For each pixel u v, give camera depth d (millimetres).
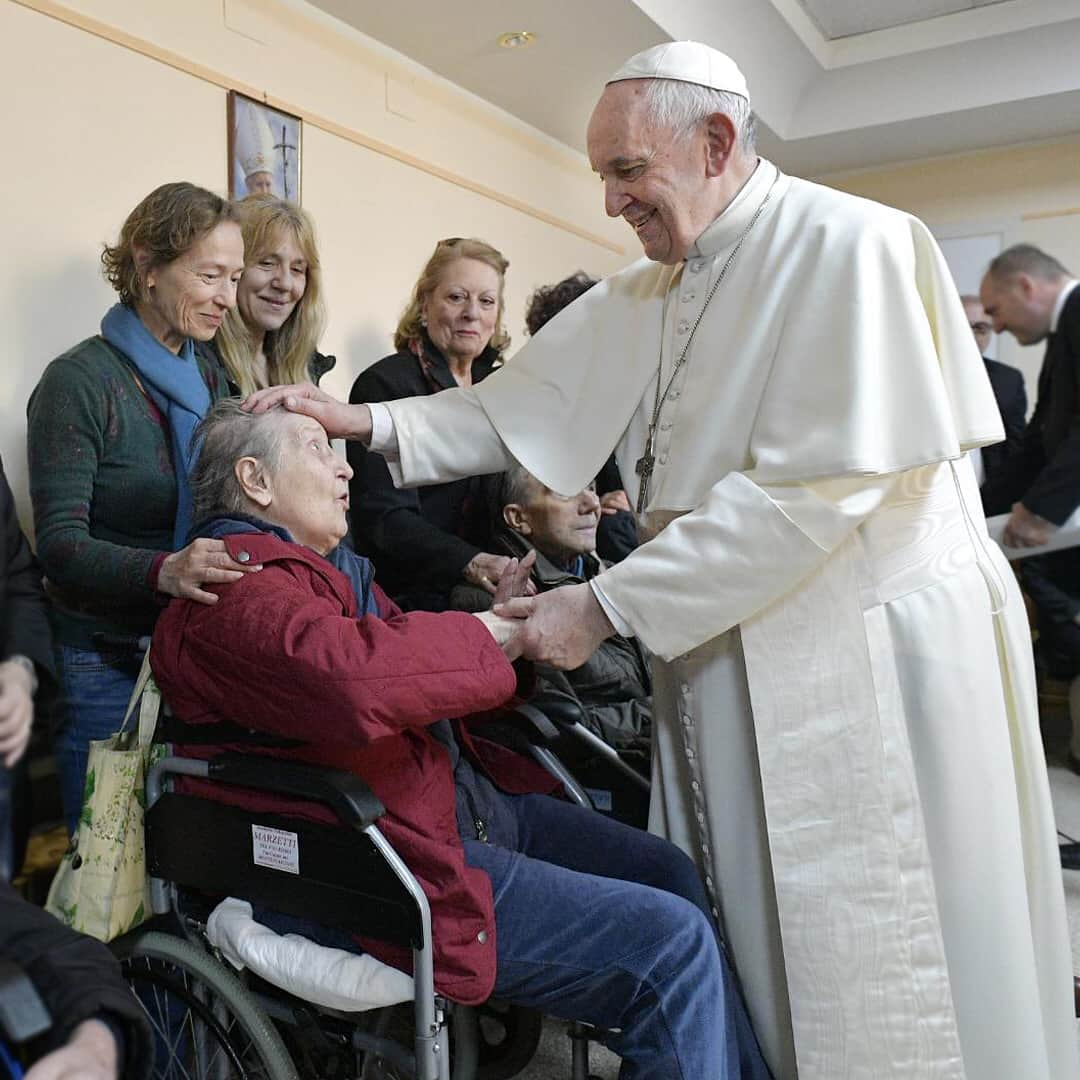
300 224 2012
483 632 1192
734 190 1385
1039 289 3143
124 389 1547
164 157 2232
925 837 1326
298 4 2605
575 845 1521
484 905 1136
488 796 1504
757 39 3463
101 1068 766
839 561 1309
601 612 1295
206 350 1833
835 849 1294
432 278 2354
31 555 1108
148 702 1292
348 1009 1169
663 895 1229
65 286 2027
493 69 3150
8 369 1933
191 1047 1343
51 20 1970
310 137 2672
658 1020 1177
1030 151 4348
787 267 1320
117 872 1265
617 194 1360
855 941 1282
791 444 1237
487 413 1641
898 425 1224
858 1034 1284
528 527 2066
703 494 1363
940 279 1330
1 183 1905
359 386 2275
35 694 1025
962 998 1342
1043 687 3605
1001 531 3297
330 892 1145
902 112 3943
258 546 1218
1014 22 3568
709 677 1403
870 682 1300
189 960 1266
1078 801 3045
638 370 1523
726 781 1402
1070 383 3084
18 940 851
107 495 1527
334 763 1189
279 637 1107
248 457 1313
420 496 2248
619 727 1954
